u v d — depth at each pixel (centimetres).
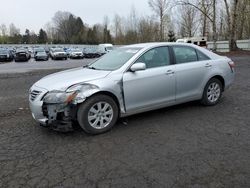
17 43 11619
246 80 1069
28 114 650
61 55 3938
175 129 519
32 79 1299
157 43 599
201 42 3522
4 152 436
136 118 587
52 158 411
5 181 351
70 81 491
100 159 404
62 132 515
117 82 513
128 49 600
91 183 342
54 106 473
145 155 412
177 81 592
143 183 338
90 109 489
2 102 787
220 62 679
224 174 354
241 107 661
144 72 546
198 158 399
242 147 432
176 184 334
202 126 532
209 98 667
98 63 602
